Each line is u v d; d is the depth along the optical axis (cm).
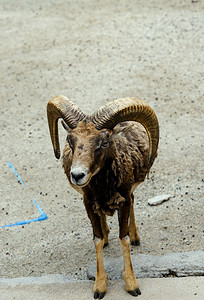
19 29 2244
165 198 1115
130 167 806
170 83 1658
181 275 816
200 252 873
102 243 817
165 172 1229
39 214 1129
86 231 1053
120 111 735
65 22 2261
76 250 994
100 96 1630
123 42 1989
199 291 757
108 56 1898
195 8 2234
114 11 2319
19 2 2616
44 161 1347
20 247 1020
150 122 779
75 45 2020
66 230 1063
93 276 862
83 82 1739
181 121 1445
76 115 753
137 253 947
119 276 852
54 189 1226
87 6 2438
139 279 814
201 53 1833
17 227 1089
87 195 811
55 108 777
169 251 941
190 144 1334
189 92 1595
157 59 1830
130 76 1733
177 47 1897
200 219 1036
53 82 1767
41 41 2095
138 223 1049
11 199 1196
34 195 1206
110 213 829
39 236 1052
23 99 1688
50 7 2489
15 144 1439
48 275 882
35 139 1455
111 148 766
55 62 1909
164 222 1041
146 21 2148
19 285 833
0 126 1543
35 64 1916
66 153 859
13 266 962
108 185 786
